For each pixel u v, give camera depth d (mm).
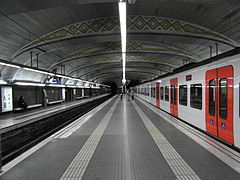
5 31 8727
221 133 4762
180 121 7965
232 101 4238
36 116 10961
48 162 3547
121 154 3920
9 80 12984
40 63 15273
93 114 10641
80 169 3219
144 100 24969
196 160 3504
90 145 4586
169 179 2826
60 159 3686
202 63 6543
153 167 3250
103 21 9641
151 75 39719
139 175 2967
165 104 11703
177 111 8922
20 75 14469
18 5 5754
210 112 5387
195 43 11797
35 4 5781
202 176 2895
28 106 15289
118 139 5113
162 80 12680
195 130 6094
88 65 22484
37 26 9023
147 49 15789
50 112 12828
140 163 3434
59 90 23406
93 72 33344
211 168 3162
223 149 4090
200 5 7844
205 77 5711
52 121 11945
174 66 21391
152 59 21422
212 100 5270
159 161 3508
